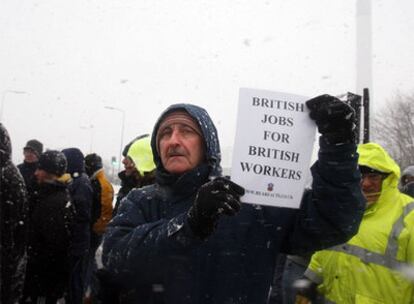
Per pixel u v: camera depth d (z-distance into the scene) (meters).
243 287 1.94
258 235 2.01
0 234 2.92
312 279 3.28
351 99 3.43
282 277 4.38
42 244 4.67
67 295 5.34
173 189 2.04
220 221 1.96
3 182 2.96
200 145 2.08
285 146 1.91
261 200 1.89
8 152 3.05
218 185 1.68
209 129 2.09
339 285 3.05
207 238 1.75
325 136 1.90
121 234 2.04
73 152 5.72
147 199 2.14
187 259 1.86
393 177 3.04
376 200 3.05
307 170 1.92
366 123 4.72
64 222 4.72
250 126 1.90
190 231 1.69
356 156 1.90
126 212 2.13
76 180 5.55
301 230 2.03
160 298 1.88
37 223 4.65
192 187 2.02
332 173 1.89
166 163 2.07
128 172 5.07
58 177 4.83
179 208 2.02
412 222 2.93
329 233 1.97
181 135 2.07
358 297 2.94
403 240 2.90
